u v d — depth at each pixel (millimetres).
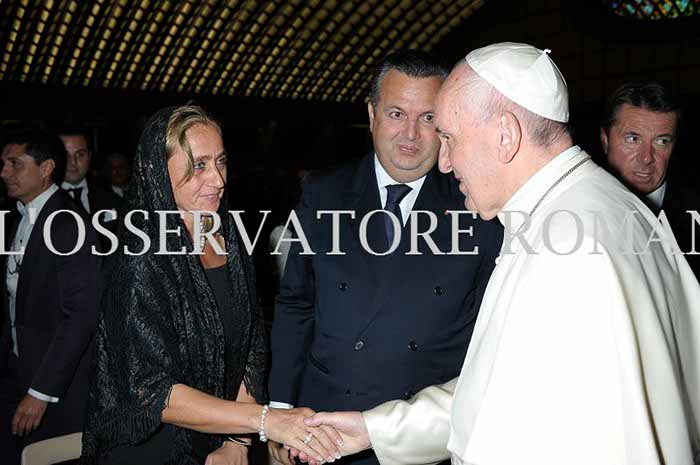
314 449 1847
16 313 2908
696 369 1475
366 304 2049
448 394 1849
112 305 1818
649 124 2422
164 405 1767
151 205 1816
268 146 9867
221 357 1887
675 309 1448
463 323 2072
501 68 1475
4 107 7605
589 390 1272
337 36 9055
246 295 2057
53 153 2984
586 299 1295
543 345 1307
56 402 2830
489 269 2053
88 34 7492
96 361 1854
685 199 2693
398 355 2027
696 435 1461
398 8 8930
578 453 1266
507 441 1315
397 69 1992
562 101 1477
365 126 10695
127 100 8367
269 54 9055
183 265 1822
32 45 7355
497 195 1543
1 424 2963
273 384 2211
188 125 1832
